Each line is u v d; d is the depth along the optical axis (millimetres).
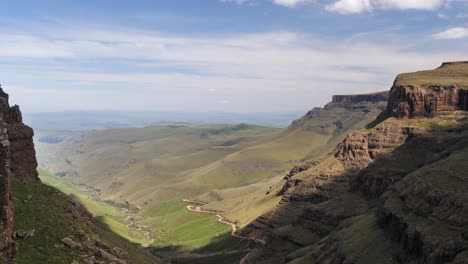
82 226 80375
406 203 132500
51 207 79250
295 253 187750
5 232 44312
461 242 99312
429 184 128375
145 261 102375
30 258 56688
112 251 76312
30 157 95062
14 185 81125
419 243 111812
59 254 61344
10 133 91062
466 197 111062
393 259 122000
